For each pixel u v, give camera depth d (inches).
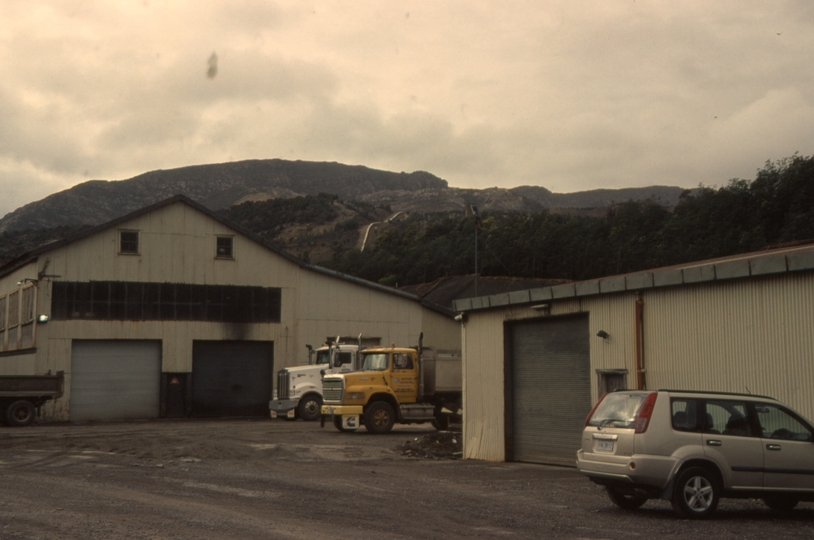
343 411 1063.0
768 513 444.8
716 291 553.0
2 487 515.5
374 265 3710.6
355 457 776.9
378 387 1074.1
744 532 371.2
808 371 489.1
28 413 1242.6
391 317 1721.2
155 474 611.8
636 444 412.5
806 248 708.0
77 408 1441.9
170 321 1530.5
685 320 574.6
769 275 516.4
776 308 511.5
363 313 1697.8
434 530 372.2
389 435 1043.3
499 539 350.6
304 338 1642.5
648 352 603.5
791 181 2635.3
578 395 679.7
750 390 523.2
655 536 358.3
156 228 1534.2
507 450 750.5
